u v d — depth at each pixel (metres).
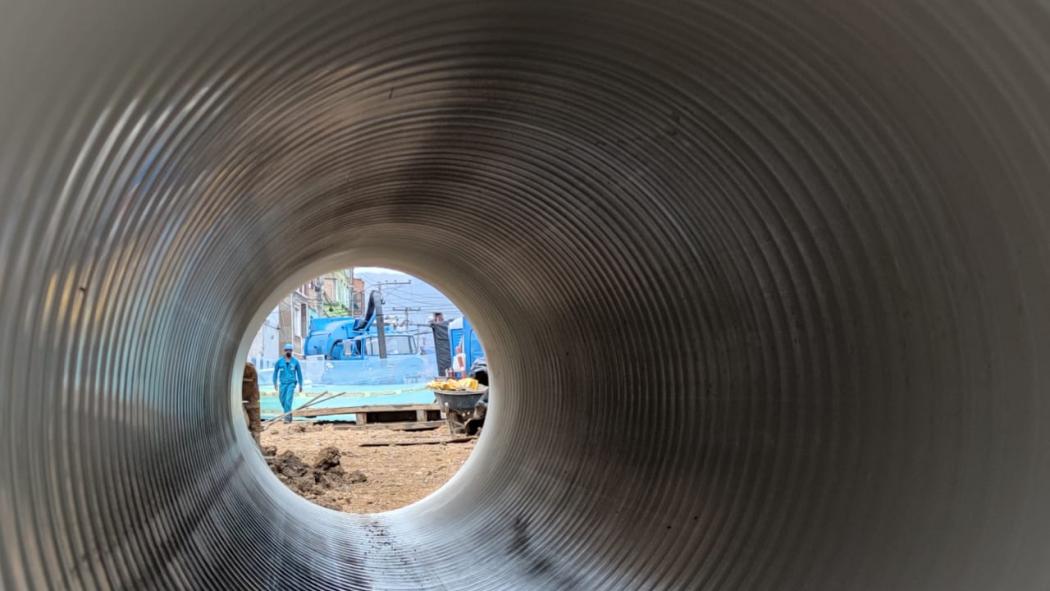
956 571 2.56
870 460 3.17
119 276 2.39
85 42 1.61
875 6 2.26
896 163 2.71
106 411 2.44
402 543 6.86
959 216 2.54
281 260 5.79
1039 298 2.29
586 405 6.28
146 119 2.06
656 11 2.90
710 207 3.97
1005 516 2.43
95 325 2.25
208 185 2.98
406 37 2.99
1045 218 2.21
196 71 2.16
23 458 1.77
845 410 3.35
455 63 3.43
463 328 23.14
